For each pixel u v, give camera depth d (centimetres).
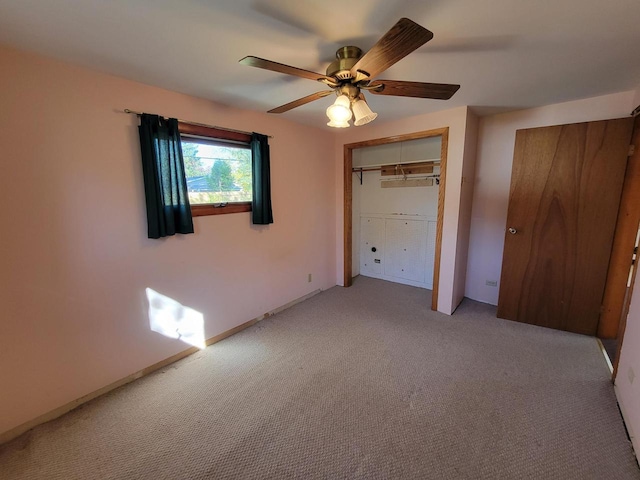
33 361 165
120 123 187
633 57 166
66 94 164
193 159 231
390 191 409
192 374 214
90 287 183
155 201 200
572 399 181
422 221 387
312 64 171
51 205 164
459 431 159
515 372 208
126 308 200
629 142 225
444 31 137
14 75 147
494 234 319
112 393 194
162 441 156
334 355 235
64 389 177
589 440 152
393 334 267
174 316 228
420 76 192
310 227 349
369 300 351
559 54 162
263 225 291
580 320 260
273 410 177
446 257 300
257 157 264
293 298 338
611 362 217
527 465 139
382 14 123
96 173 179
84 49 150
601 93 232
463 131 269
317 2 114
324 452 148
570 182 249
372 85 151
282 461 144
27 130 153
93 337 187
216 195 249
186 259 232
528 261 276
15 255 155
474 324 284
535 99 246
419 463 141
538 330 270
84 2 112
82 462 145
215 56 160
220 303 261
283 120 297
